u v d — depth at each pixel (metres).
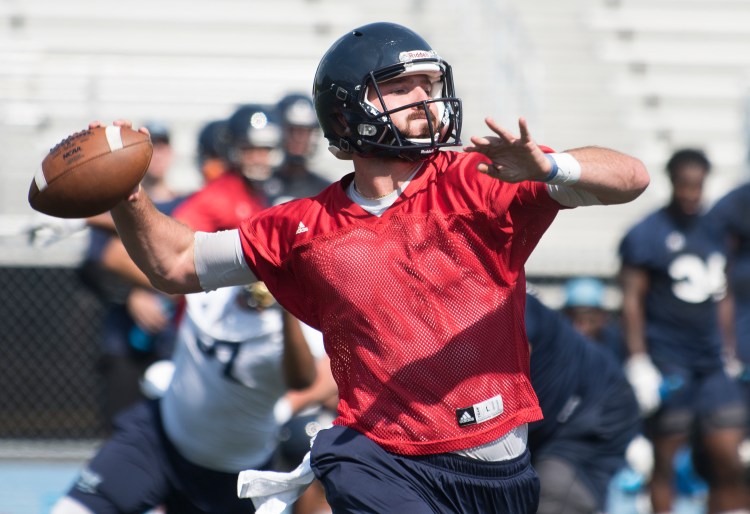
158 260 12.36
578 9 56.41
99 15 52.56
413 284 11.35
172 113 47.69
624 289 28.47
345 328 11.62
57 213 11.96
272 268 12.20
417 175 11.77
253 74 50.50
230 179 21.69
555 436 18.75
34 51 50.72
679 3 56.84
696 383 27.48
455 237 11.30
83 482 17.50
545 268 37.91
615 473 19.12
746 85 46.91
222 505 17.98
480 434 11.41
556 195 11.07
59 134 46.03
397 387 11.43
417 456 11.48
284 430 22.53
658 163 51.41
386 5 54.47
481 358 11.36
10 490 31.44
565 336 18.58
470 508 11.61
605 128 52.50
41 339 37.34
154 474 17.61
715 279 27.92
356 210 11.73
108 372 27.25
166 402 17.78
